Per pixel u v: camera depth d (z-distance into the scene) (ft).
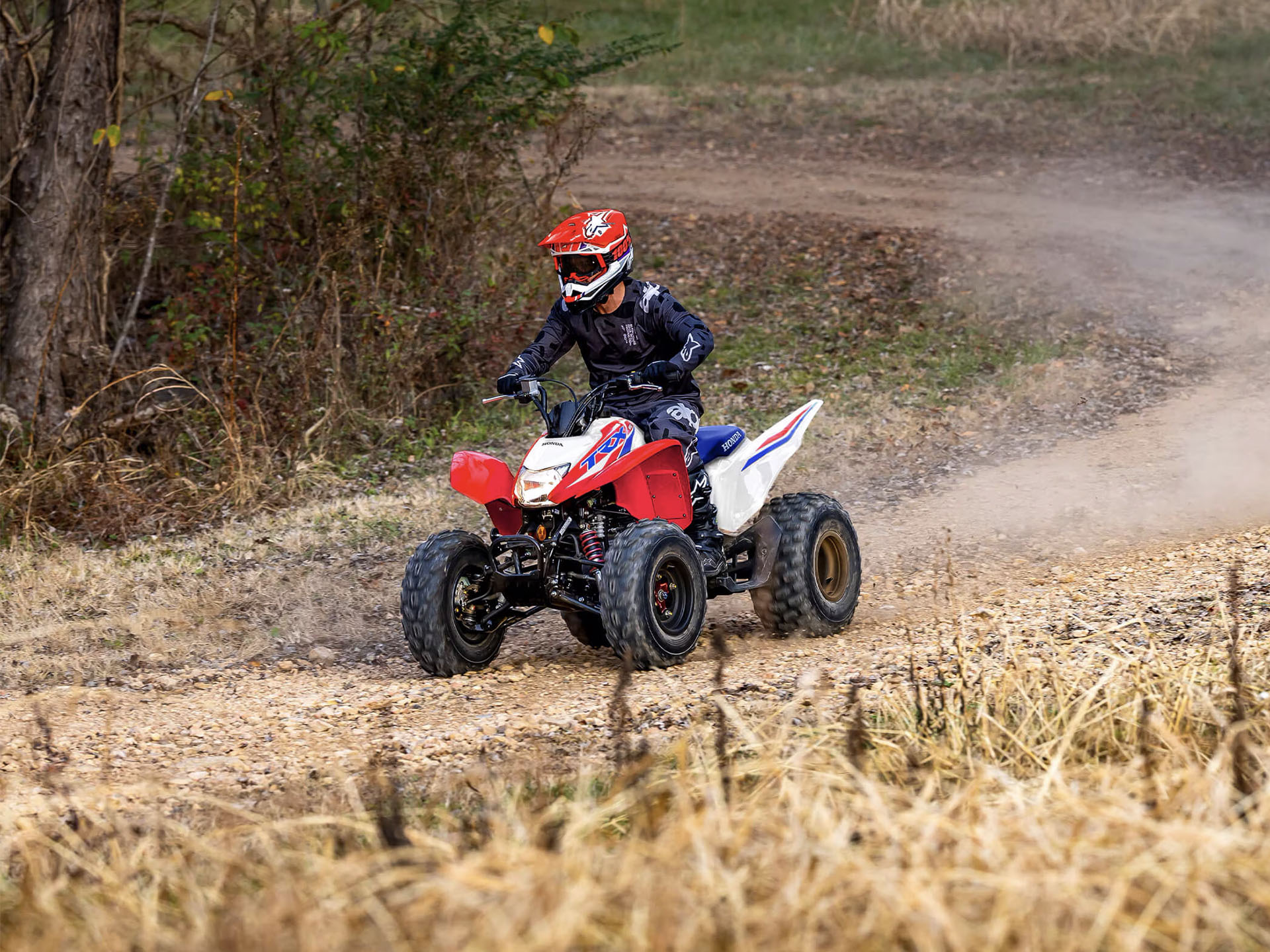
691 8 300.20
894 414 115.24
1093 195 191.62
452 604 62.54
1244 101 229.86
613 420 61.62
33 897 32.96
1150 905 28.99
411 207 131.64
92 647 73.05
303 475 107.34
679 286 156.66
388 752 51.11
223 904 31.65
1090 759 42.50
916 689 46.78
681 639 61.62
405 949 28.09
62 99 111.96
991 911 29.53
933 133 226.99
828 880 29.96
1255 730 41.81
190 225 129.29
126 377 108.99
